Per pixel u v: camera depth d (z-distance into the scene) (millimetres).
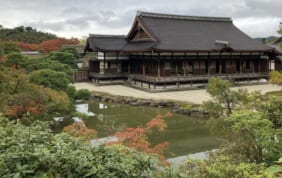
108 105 24297
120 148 4410
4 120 5129
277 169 4445
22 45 51250
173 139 14406
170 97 26000
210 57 33500
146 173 3943
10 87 13312
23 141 3922
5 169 3506
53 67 21656
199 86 31844
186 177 4258
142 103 23938
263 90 28609
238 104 12023
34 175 3500
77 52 48375
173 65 32344
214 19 40594
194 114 19797
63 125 14883
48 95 13609
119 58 36344
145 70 34000
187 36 34719
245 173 4520
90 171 3592
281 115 7465
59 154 3730
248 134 7289
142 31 35625
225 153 7562
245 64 36312
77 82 37562
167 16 37688
